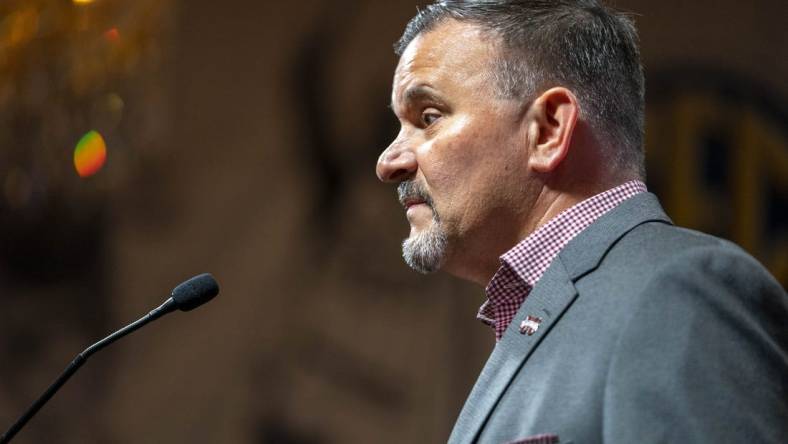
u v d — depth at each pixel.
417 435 22.02
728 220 23.06
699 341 4.79
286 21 22.91
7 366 21.92
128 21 15.60
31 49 15.42
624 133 6.15
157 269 22.20
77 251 22.12
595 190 6.02
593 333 5.18
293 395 22.12
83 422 21.83
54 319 22.09
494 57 6.11
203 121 22.47
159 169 22.22
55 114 15.86
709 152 23.17
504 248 6.12
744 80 23.50
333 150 22.66
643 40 23.38
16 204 17.89
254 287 22.31
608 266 5.46
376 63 22.86
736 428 4.61
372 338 22.27
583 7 6.27
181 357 22.09
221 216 22.41
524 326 5.53
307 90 22.75
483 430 5.37
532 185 6.04
